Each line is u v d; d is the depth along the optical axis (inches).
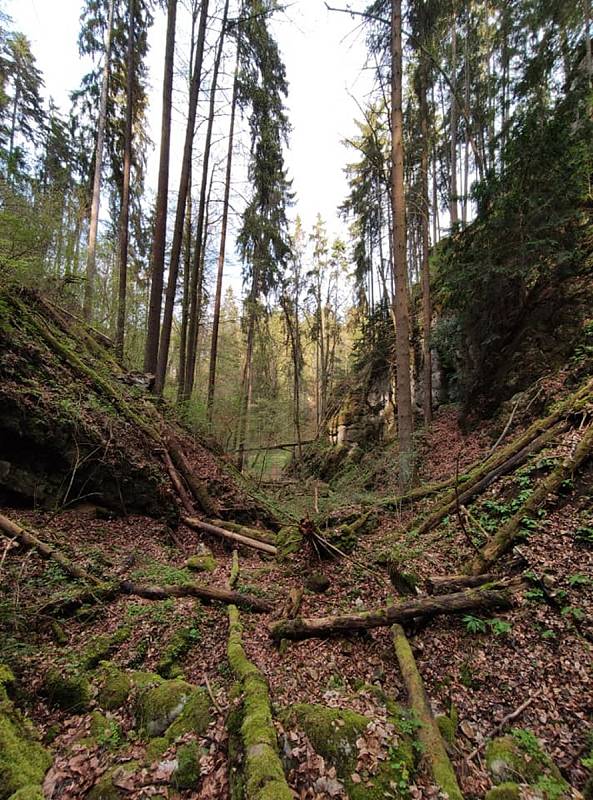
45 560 180.1
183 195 430.3
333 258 1175.6
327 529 263.1
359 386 720.3
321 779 93.4
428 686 124.8
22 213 289.6
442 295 551.8
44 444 228.5
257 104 572.7
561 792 87.7
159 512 285.1
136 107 607.2
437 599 147.3
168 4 405.4
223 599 183.3
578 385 268.5
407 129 542.9
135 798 91.5
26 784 90.7
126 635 152.1
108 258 606.9
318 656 145.3
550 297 352.8
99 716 116.4
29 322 281.7
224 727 108.3
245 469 635.5
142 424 316.8
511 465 231.3
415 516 265.7
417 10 376.8
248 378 673.6
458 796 86.8
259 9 464.4
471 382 424.2
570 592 136.9
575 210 292.5
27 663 130.0
